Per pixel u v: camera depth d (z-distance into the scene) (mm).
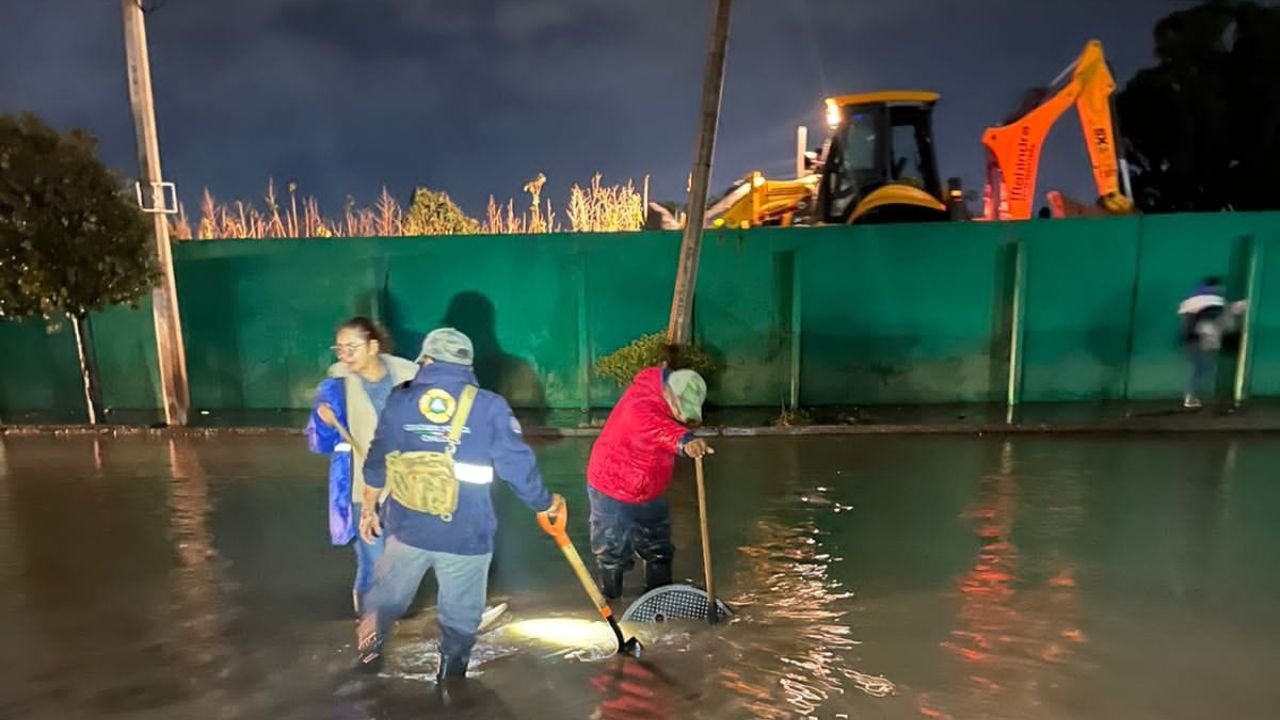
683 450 4207
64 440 8758
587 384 10047
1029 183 11711
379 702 3533
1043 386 10086
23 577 4965
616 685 3666
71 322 10242
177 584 4848
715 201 12570
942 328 9977
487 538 3568
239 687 3672
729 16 8039
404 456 3475
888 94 11352
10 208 8336
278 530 5781
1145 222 9703
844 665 3838
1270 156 14023
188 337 10203
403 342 10125
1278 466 7211
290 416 9852
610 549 4520
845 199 11430
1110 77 11469
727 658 3906
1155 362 9969
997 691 3605
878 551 5297
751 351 9969
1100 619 4301
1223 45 14172
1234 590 4660
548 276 9938
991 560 5129
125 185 8945
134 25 8539
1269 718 3404
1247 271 9656
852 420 9148
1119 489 6570
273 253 10039
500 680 3709
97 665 3889
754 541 5508
